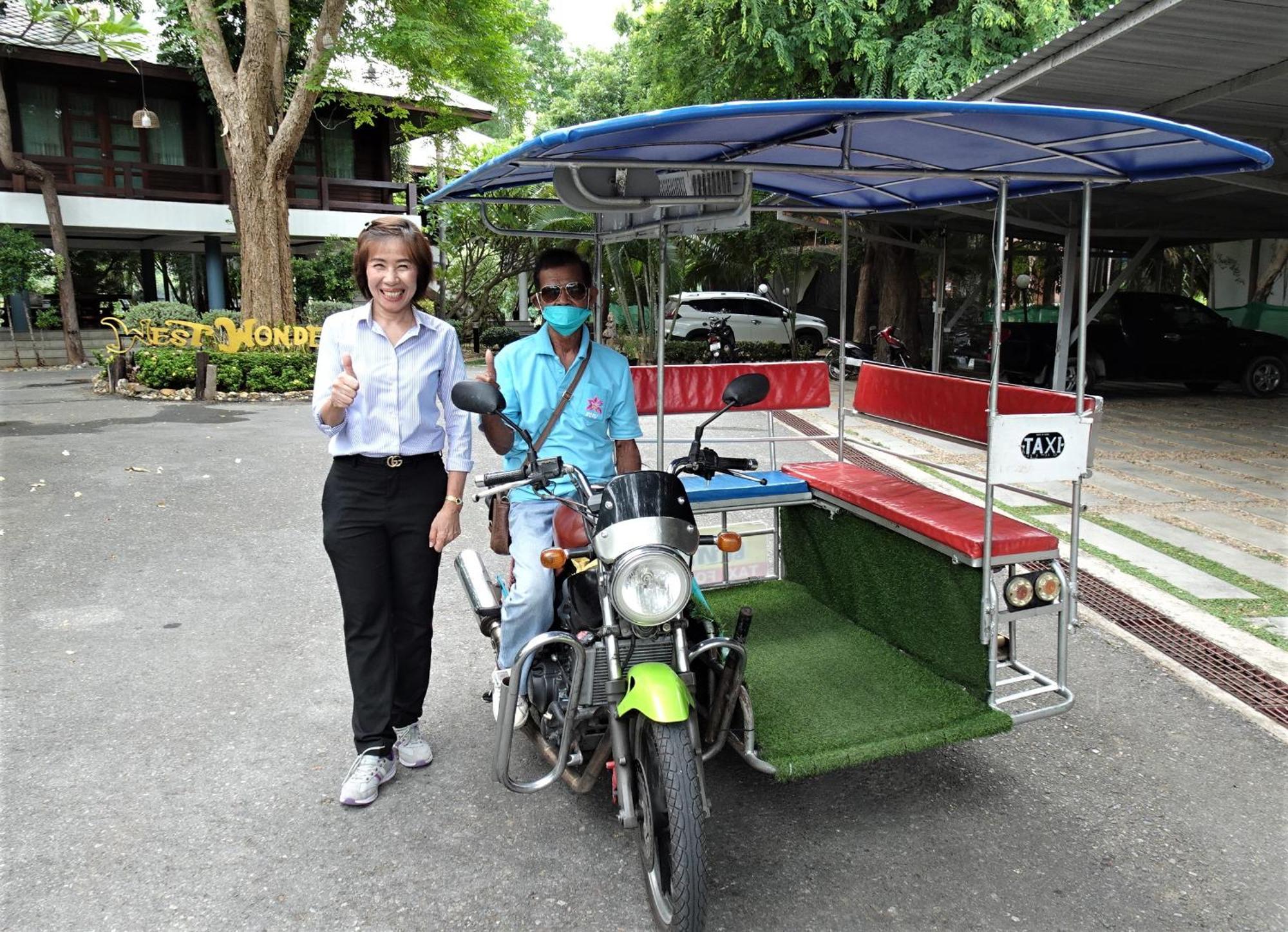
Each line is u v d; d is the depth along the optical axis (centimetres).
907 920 262
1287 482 805
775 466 534
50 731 369
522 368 328
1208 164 307
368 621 319
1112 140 285
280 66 1565
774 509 468
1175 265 1928
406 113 1781
